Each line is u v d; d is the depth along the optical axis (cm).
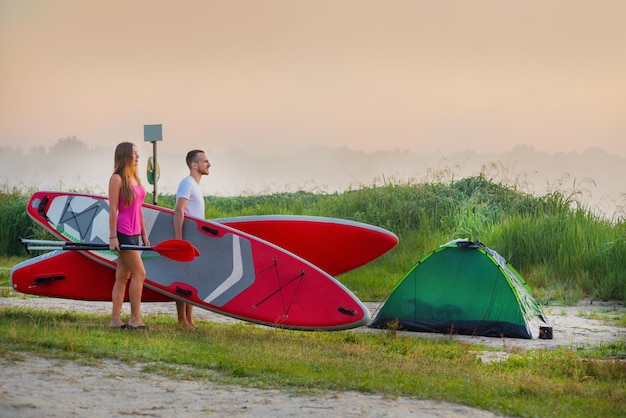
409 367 1165
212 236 1534
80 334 1209
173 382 978
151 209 1577
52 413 812
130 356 1079
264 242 1525
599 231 2562
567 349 1509
